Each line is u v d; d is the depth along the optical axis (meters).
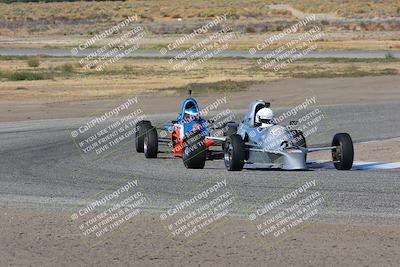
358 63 146.12
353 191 36.12
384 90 102.38
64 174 43.44
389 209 31.83
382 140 59.38
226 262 24.61
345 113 78.81
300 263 24.33
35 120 77.44
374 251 25.39
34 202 34.56
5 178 42.06
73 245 26.88
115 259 25.14
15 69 141.25
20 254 25.72
